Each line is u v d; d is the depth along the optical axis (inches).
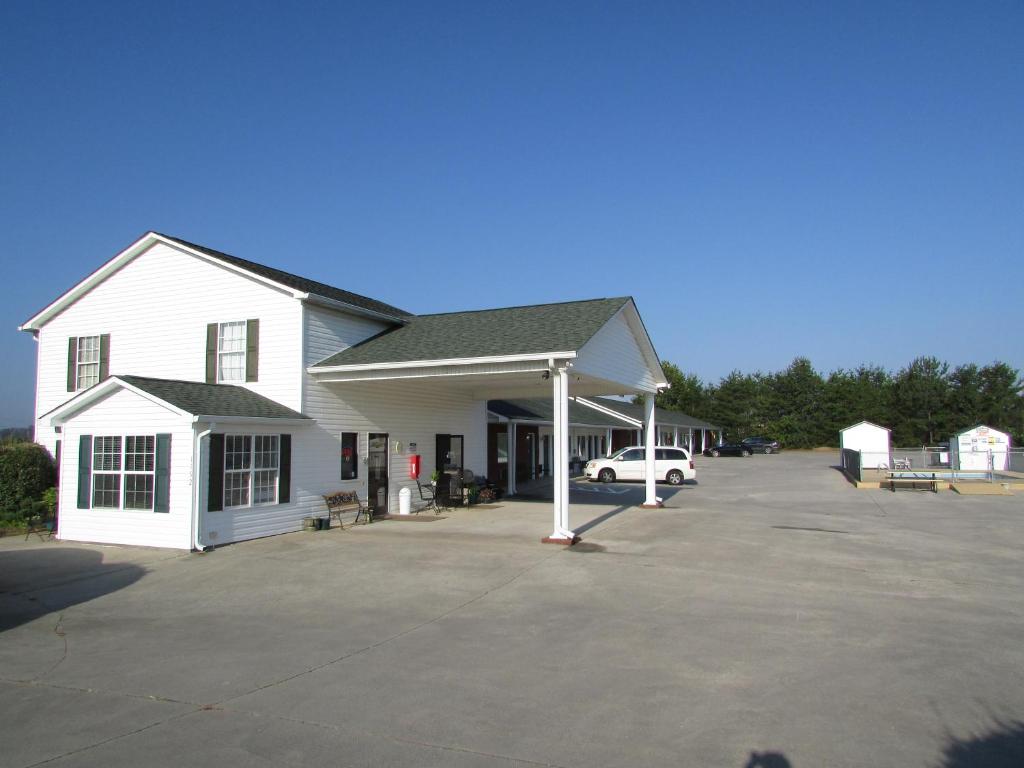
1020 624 334.0
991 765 187.3
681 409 3191.4
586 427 1585.9
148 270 722.2
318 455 657.0
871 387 3009.4
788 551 533.6
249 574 448.8
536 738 203.9
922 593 399.5
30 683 253.4
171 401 539.5
